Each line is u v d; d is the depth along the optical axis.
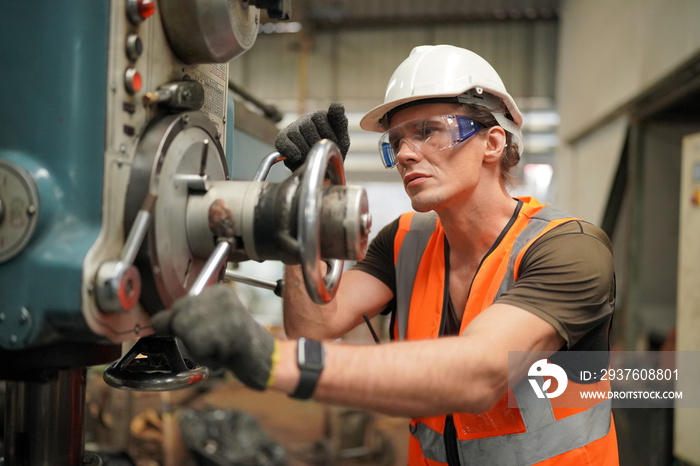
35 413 0.78
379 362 0.69
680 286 2.64
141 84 0.70
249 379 0.65
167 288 0.71
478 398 0.74
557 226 1.03
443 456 1.10
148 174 0.68
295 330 1.14
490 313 0.85
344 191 0.71
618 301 4.43
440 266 1.19
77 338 0.67
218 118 0.95
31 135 0.65
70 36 0.64
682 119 3.93
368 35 6.57
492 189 1.12
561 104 5.95
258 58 6.69
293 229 0.71
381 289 1.28
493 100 1.12
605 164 4.55
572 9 5.67
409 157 1.07
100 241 0.63
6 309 0.63
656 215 3.98
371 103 6.59
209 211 0.73
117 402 2.43
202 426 2.59
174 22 0.74
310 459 2.99
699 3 2.97
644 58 3.72
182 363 0.85
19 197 0.63
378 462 3.13
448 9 6.37
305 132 0.93
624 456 2.83
